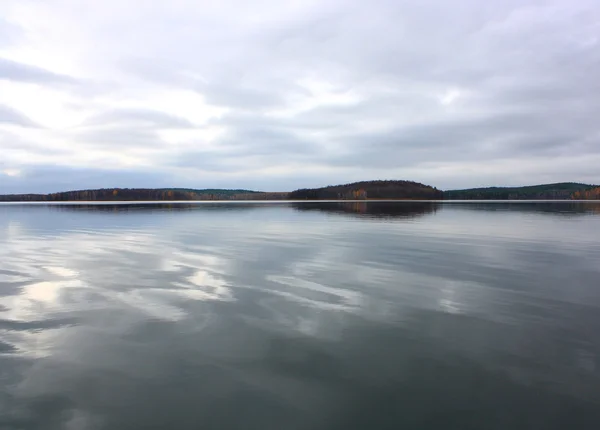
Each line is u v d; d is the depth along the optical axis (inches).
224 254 507.2
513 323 244.4
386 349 206.8
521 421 147.3
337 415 151.0
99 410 153.7
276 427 144.3
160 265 430.0
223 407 156.1
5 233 796.6
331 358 196.5
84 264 436.1
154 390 167.8
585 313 263.4
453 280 358.0
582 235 740.7
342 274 383.2
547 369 185.2
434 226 957.2
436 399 161.5
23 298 296.4
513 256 493.0
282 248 564.4
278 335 225.0
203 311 266.7
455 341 217.0
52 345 209.9
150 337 221.8
